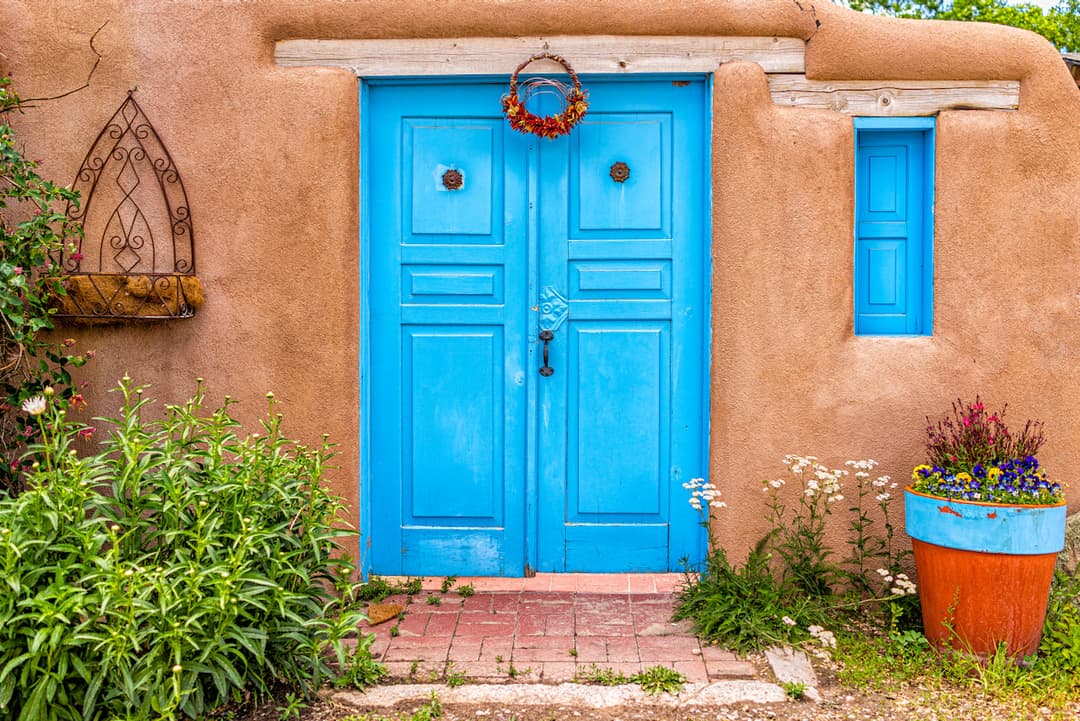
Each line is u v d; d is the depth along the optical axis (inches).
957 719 129.3
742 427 167.3
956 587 143.9
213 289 169.5
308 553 140.6
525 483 179.0
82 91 168.6
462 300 178.4
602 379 177.8
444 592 172.9
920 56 165.5
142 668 115.8
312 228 168.6
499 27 168.6
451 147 176.7
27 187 157.5
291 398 169.9
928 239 169.0
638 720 128.7
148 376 170.4
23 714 110.6
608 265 177.0
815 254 165.8
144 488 137.6
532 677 139.5
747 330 166.6
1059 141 165.2
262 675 128.9
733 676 140.6
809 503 167.3
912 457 167.0
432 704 130.6
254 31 167.9
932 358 166.6
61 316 166.9
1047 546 140.7
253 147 168.1
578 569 180.4
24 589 112.6
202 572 117.2
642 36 169.0
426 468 179.6
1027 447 153.0
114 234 169.5
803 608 155.3
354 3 168.4
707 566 168.4
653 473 178.2
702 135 173.9
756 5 166.2
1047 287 165.9
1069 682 137.1
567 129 168.2
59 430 149.8
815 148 165.3
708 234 171.6
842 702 133.8
